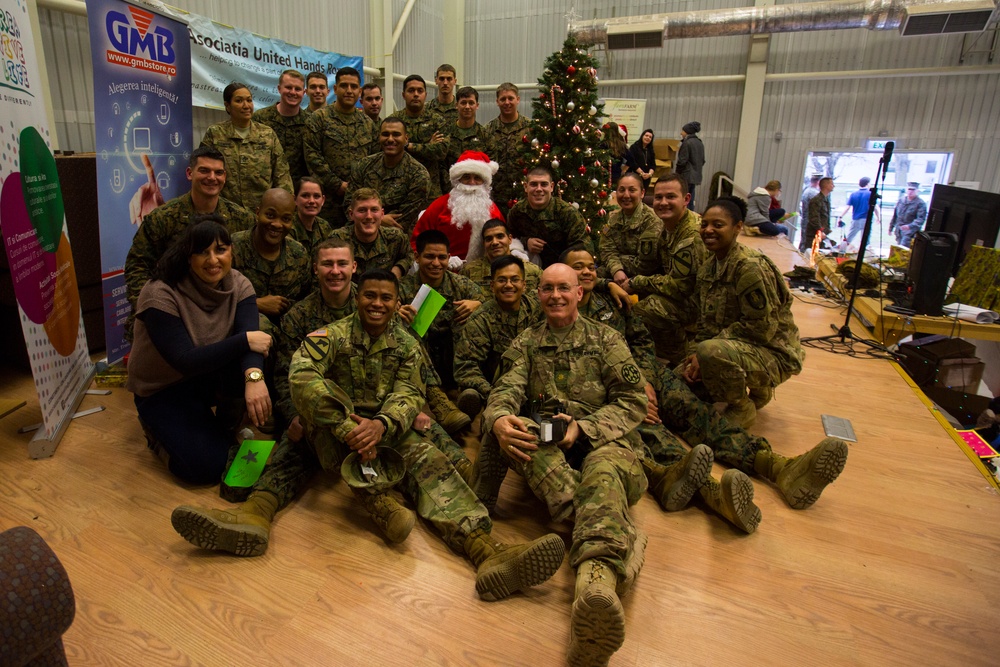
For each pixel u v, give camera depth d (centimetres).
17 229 227
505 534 201
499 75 1023
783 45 915
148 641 152
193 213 286
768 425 285
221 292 227
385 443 205
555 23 967
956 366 390
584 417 200
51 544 186
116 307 325
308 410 193
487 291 336
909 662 152
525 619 163
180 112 369
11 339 320
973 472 245
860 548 197
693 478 201
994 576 184
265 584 173
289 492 210
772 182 923
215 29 527
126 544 188
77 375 286
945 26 770
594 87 438
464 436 271
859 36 879
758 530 205
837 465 204
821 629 162
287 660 148
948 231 442
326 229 332
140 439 254
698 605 170
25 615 70
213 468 219
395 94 848
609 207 463
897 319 394
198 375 232
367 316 211
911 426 286
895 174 912
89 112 441
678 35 878
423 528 203
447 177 491
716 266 276
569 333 209
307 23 664
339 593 171
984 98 848
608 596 131
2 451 241
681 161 839
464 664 148
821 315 473
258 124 369
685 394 259
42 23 406
